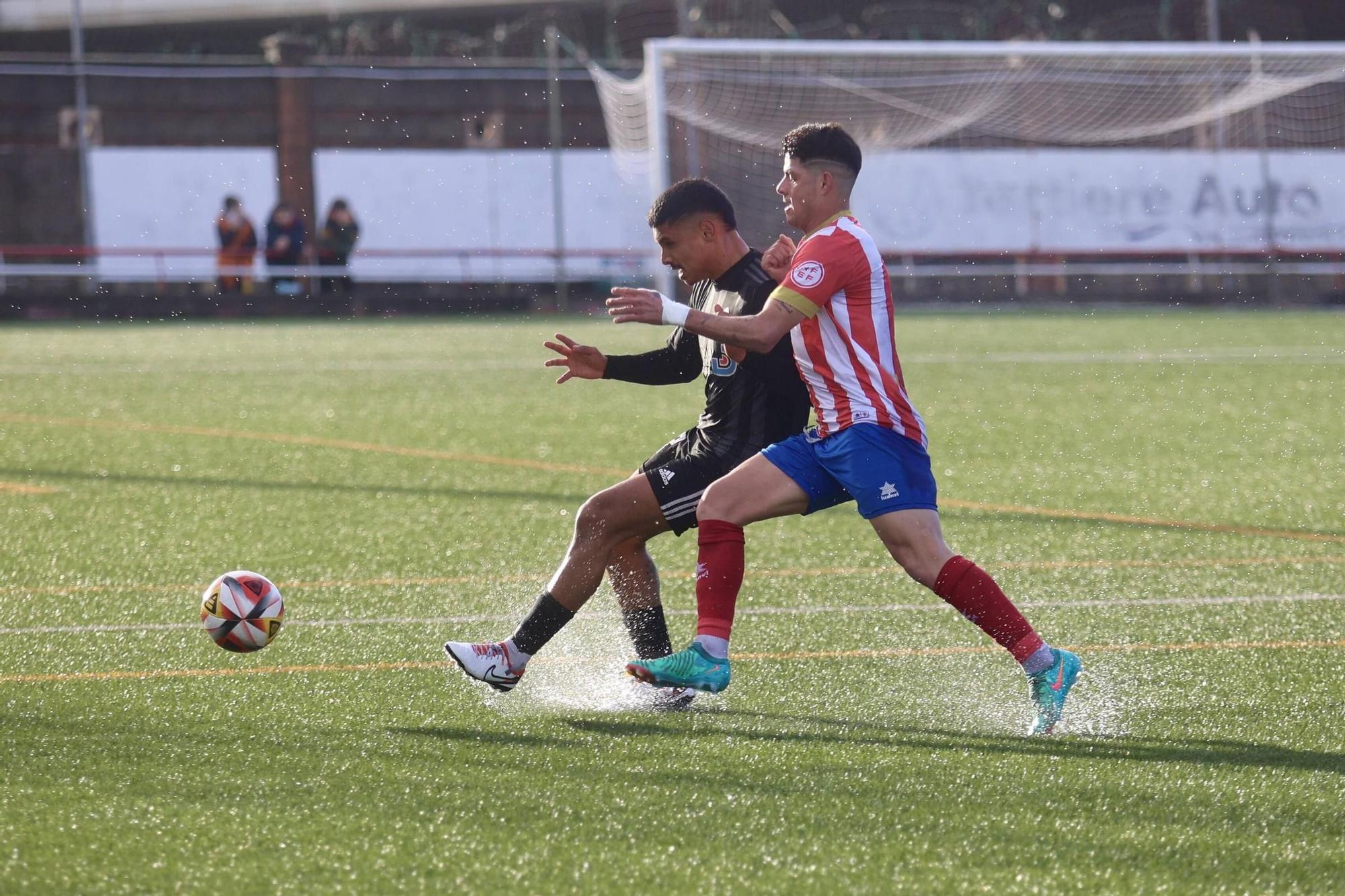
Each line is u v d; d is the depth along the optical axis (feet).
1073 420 124.67
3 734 39.09
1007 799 34.27
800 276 39.45
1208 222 300.81
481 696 44.14
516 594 60.08
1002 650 51.03
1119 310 299.38
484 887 28.71
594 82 312.29
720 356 43.04
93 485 88.53
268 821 32.19
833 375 40.47
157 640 51.03
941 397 142.51
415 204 292.40
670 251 43.75
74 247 286.87
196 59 328.08
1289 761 37.60
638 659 46.52
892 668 48.47
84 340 223.10
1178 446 108.58
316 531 73.82
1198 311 294.25
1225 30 343.87
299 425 119.34
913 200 294.87
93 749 37.65
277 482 90.07
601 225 296.92
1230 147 310.65
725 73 289.12
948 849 30.99
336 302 294.46
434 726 40.50
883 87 295.89
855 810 33.32
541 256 295.48
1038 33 346.33
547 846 30.89
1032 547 70.95
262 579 45.16
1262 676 47.19
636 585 46.16
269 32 337.52
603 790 34.55
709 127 292.61
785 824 32.32
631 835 31.55
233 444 108.17
